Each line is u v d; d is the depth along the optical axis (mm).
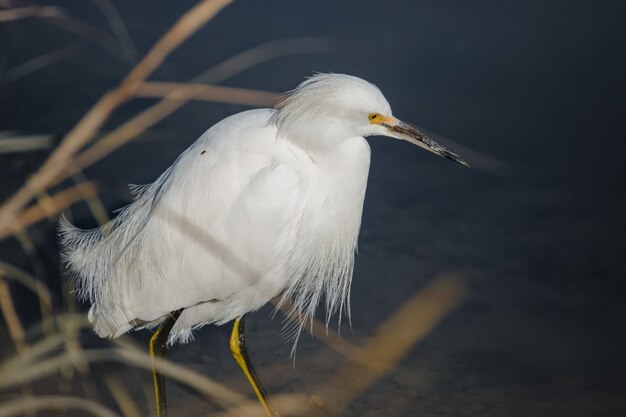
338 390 9180
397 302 10820
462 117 16453
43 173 4363
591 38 20672
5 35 19688
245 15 21625
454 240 12492
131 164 14328
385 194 13898
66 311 9891
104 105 4113
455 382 9312
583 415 8688
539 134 15922
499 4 22891
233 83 17641
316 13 21938
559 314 10664
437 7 22656
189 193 8023
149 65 3932
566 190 13969
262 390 8734
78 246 8789
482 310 10758
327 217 8211
